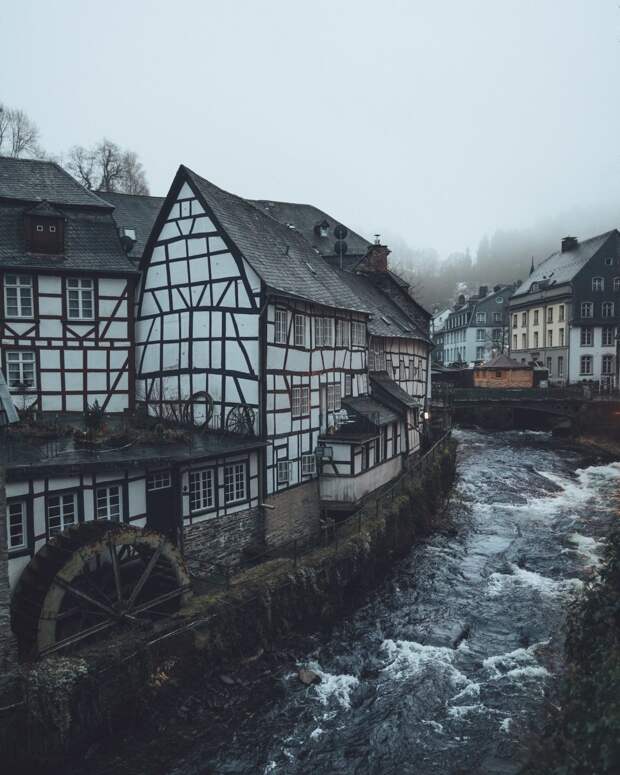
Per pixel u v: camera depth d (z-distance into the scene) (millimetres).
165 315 17328
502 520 21000
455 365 65562
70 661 9305
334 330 19078
